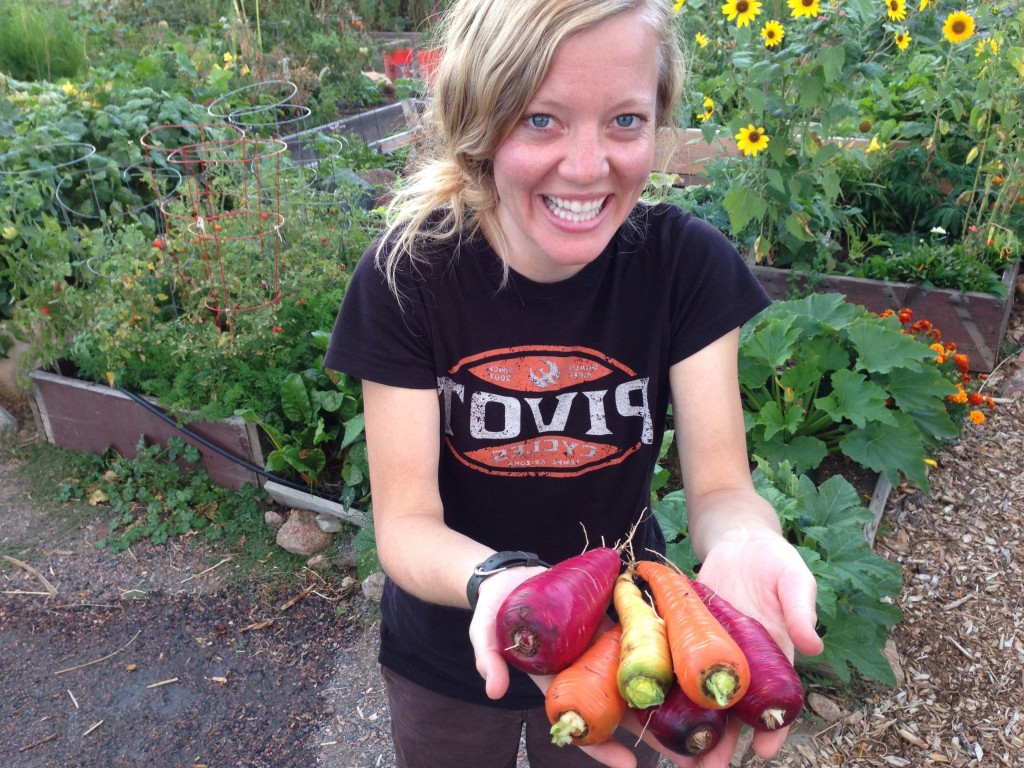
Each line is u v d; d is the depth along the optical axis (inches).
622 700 45.9
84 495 170.7
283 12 377.4
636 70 46.9
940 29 223.0
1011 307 204.2
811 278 197.0
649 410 61.1
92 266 184.4
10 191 187.9
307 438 160.2
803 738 115.6
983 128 215.3
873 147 219.9
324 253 182.2
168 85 287.3
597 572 50.9
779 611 50.6
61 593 148.6
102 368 170.7
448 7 59.9
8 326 182.9
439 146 61.6
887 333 158.7
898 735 116.1
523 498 62.0
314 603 144.6
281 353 162.9
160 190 227.8
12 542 159.6
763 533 53.5
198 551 156.6
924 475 149.3
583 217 51.1
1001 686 123.2
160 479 166.9
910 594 139.2
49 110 221.9
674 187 231.9
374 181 246.4
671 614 48.4
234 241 165.8
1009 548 147.3
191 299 167.3
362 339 56.0
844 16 174.9
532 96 46.9
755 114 184.1
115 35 367.9
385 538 55.5
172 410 161.3
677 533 128.0
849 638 116.8
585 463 61.1
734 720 47.7
